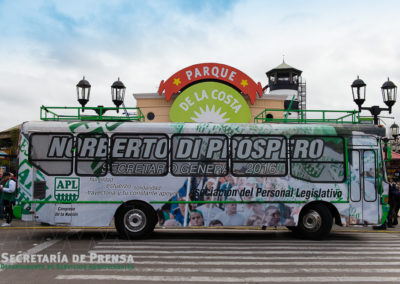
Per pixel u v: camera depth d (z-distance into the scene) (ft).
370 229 41.96
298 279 19.08
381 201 32.65
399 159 50.72
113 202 31.30
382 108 48.55
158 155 31.89
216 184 31.76
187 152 32.01
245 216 31.68
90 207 31.17
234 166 32.04
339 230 41.09
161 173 31.73
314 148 32.73
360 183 32.71
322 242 31.65
